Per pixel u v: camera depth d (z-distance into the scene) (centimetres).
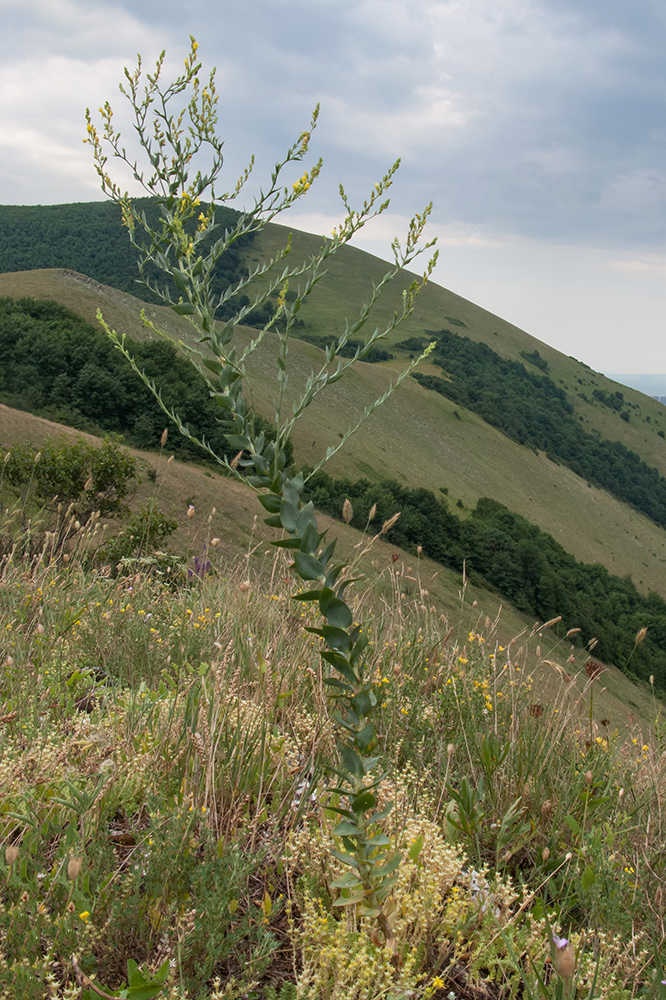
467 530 4647
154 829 171
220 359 144
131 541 888
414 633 338
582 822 228
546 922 165
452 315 16112
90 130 157
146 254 153
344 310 13912
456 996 164
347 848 155
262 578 421
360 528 3406
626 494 12375
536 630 319
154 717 245
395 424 9269
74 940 149
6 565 452
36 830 177
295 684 300
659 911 181
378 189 153
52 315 6719
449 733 282
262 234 13912
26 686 273
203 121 158
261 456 141
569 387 15562
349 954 152
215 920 150
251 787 221
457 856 206
